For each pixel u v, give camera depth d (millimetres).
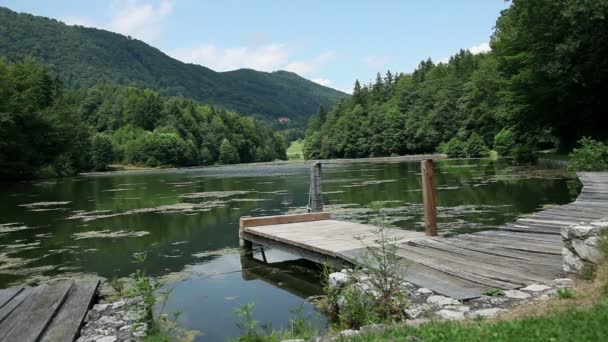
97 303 5727
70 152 48781
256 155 105875
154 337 4375
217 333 4969
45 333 4352
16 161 39562
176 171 59656
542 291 4453
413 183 21969
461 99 64562
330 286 5344
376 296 4578
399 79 103875
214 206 16281
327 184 23094
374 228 8852
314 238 8008
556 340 2869
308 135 113688
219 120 100625
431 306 4336
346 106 101375
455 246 6719
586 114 26578
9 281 7391
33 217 14750
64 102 56281
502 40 31422
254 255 9055
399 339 3281
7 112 38906
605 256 4398
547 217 8641
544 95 26344
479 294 4535
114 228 12273
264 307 5852
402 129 76812
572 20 21922
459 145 56656
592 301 3635
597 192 11516
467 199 14625
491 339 3029
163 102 101312
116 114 99375
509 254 6027
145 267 8125
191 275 7559
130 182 34062
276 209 15039
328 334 4219
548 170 24172
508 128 45062
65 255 9227
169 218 13750
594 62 22891
